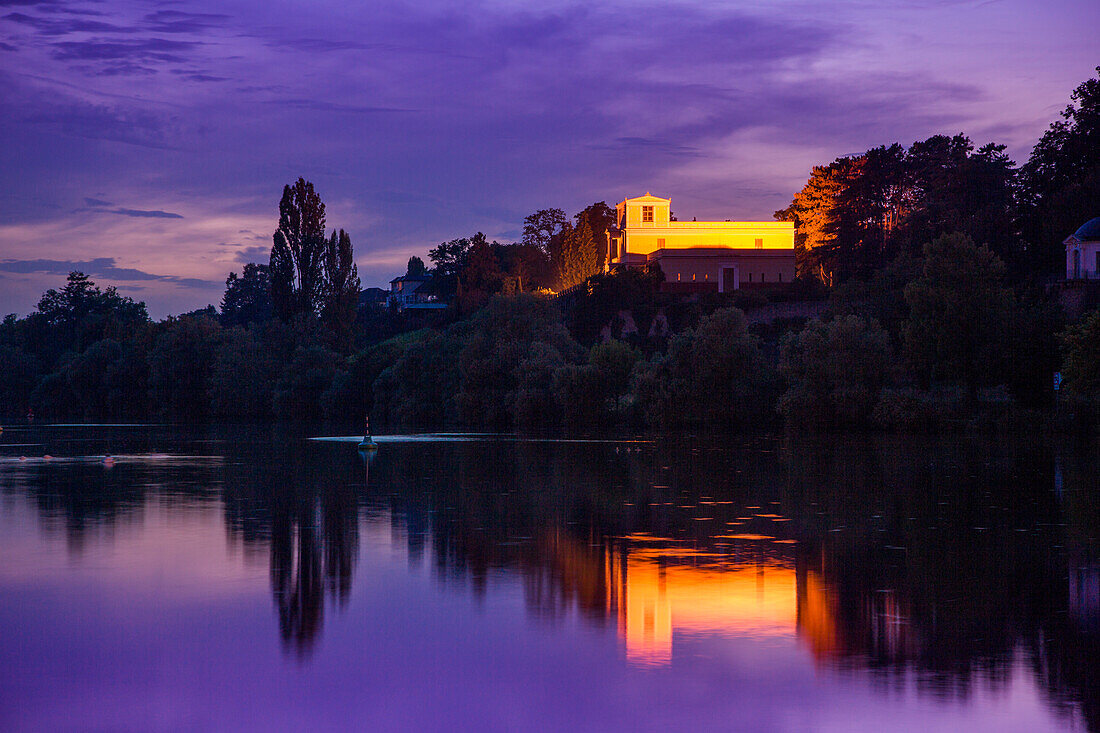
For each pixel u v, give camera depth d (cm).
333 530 3114
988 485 4406
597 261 19400
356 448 7356
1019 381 8469
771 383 9556
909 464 5538
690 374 9712
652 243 16462
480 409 11212
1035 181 12769
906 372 9088
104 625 1948
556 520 3353
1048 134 12850
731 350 9481
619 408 10688
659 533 3061
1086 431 7538
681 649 1795
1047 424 7675
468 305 18088
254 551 2728
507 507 3694
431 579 2367
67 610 2062
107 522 3278
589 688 1591
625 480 4725
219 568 2492
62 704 1529
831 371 8606
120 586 2283
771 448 7000
